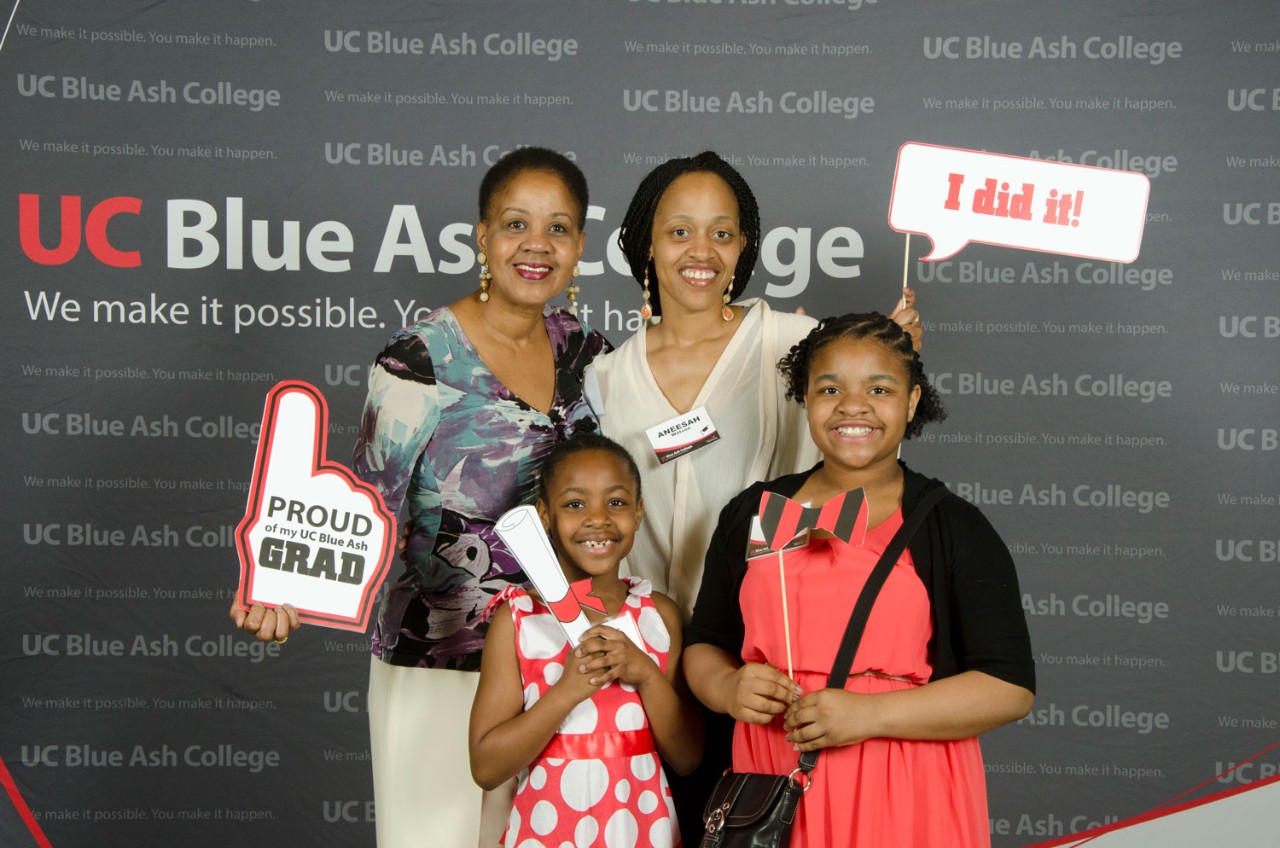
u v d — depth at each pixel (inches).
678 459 88.5
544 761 76.5
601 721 76.8
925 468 115.9
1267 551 113.6
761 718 70.0
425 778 92.1
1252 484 113.9
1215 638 113.9
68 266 114.7
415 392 91.0
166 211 115.2
